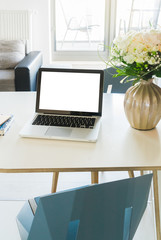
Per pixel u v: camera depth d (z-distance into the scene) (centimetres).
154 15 466
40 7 460
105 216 89
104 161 114
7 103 171
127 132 137
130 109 135
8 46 410
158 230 156
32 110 161
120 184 87
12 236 181
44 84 153
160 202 176
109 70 239
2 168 109
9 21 454
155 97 131
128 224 105
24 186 228
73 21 486
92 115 150
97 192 85
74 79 151
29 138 131
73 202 83
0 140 129
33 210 123
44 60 487
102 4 477
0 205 207
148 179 93
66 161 114
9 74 365
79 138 128
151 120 134
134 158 116
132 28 479
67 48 501
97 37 494
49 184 231
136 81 136
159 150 121
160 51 123
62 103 151
